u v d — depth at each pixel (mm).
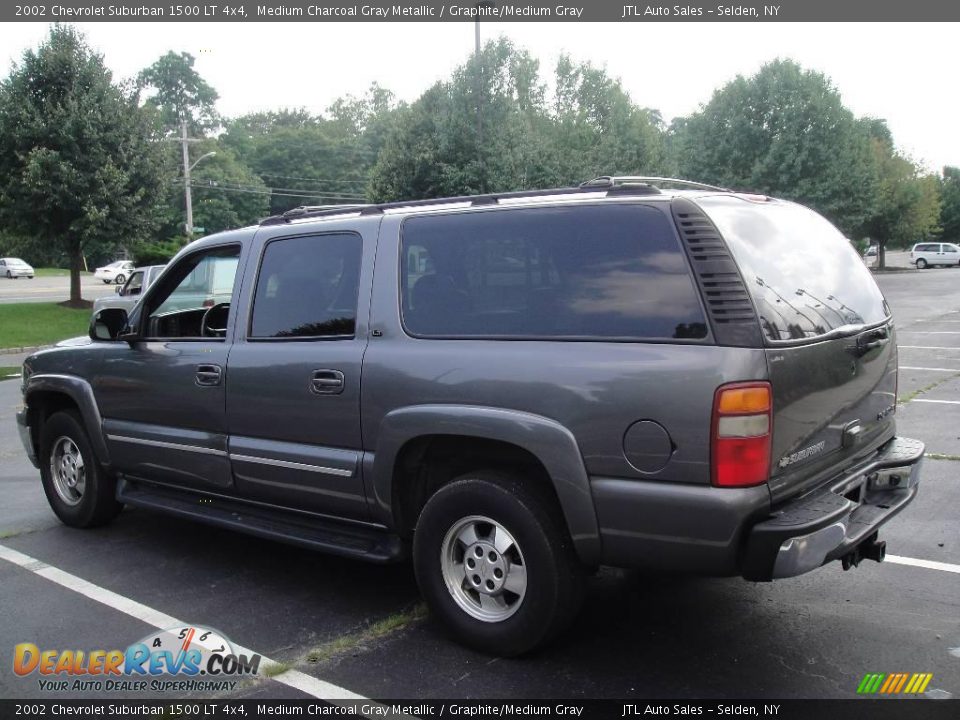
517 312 3648
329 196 83000
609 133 31125
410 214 4113
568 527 3426
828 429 3549
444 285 3895
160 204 25422
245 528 4621
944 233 77062
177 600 4488
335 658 3775
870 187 35938
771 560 3109
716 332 3154
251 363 4484
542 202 3707
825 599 4348
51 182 23047
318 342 4266
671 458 3182
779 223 3787
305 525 4480
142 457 5160
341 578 4801
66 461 5836
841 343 3602
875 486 3973
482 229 3820
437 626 4098
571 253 3553
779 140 34031
